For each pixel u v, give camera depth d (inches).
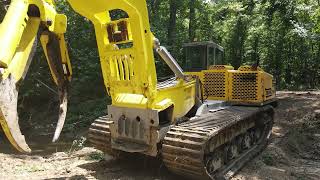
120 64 232.8
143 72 221.1
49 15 175.8
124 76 233.6
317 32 672.4
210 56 345.1
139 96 239.8
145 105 233.5
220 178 252.8
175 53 604.4
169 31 724.0
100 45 233.8
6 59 140.6
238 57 1169.4
